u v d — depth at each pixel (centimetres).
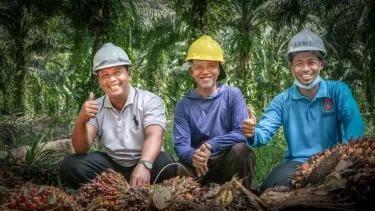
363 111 1447
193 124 415
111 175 330
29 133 896
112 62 389
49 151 598
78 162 393
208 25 873
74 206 303
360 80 1432
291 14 1145
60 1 996
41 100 1877
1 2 1402
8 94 1605
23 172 463
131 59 891
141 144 405
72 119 1091
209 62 403
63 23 1265
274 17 1214
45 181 460
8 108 1595
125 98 404
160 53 1373
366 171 295
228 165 399
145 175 371
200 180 418
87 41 816
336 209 287
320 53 393
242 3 1252
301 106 403
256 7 1253
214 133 412
